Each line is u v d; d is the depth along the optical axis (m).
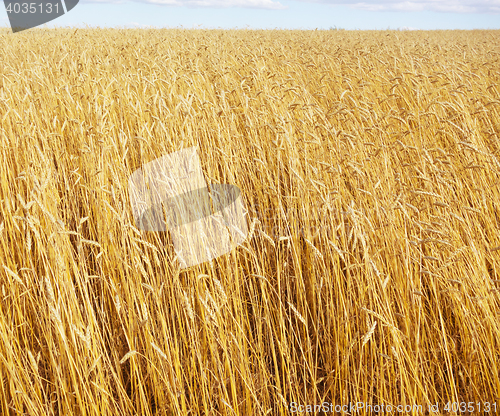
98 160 3.19
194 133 3.54
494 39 17.22
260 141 4.04
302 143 3.53
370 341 1.97
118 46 8.95
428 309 2.51
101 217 2.76
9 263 2.40
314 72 6.49
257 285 2.70
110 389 1.95
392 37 15.38
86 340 1.61
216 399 2.00
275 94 4.61
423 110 3.91
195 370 1.98
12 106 4.14
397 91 5.34
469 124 3.61
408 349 2.02
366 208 2.65
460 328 2.25
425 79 5.47
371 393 1.90
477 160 3.38
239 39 11.90
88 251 2.94
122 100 4.65
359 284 2.19
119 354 2.33
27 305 2.36
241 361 1.88
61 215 2.95
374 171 3.10
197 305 2.31
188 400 2.14
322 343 2.40
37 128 3.64
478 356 2.05
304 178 3.14
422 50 8.97
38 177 2.86
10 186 3.21
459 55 8.67
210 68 6.20
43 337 2.27
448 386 2.18
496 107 4.80
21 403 1.80
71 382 1.93
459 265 2.35
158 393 1.95
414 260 2.21
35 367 1.76
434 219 2.64
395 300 2.35
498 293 2.11
